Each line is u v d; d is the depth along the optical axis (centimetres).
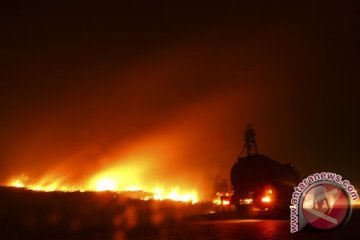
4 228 1680
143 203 2600
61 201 2228
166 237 1512
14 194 2212
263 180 2688
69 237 1586
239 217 2602
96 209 2253
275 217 2534
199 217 2547
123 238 1524
